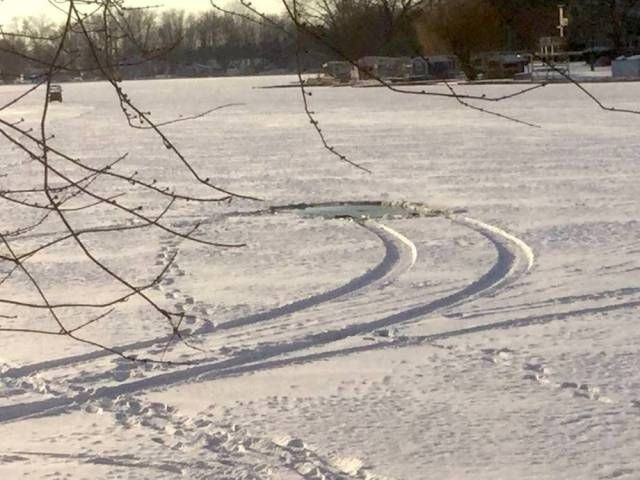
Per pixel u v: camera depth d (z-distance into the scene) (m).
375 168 23.33
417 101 52.84
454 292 11.39
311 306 10.93
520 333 9.62
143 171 24.05
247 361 9.02
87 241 14.78
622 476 6.34
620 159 23.31
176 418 7.64
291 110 47.91
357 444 6.95
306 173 22.81
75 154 28.55
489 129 33.16
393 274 12.38
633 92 48.09
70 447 7.11
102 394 8.23
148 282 12.09
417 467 6.54
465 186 19.83
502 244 14.04
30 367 8.90
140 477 6.55
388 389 8.09
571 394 7.80
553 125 33.69
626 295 11.03
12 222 16.69
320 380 8.40
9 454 6.98
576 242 14.00
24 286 11.99
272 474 6.53
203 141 32.22
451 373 8.45
